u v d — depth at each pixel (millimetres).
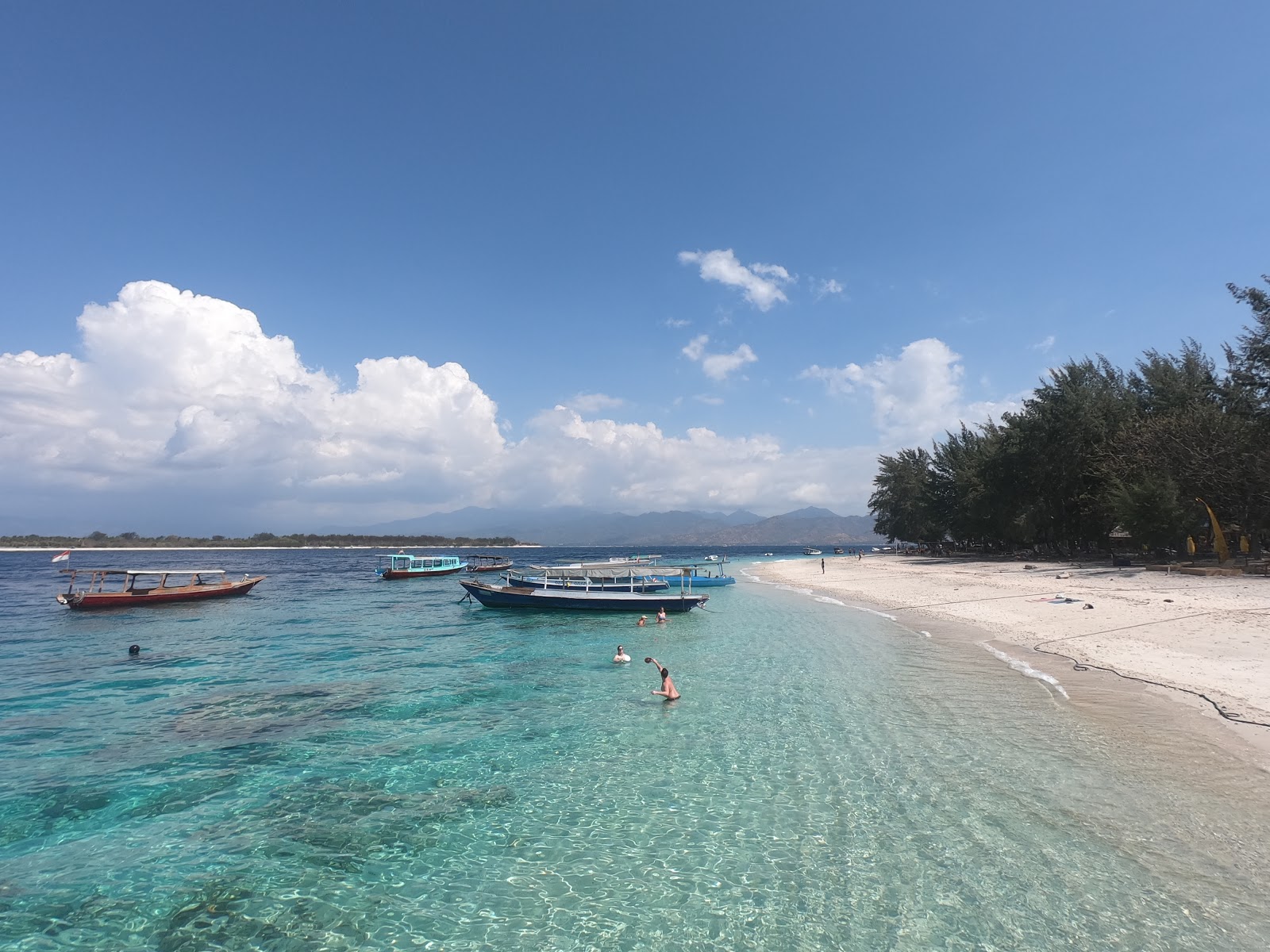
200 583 47875
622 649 23000
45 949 7500
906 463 92750
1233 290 38656
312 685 20016
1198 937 6863
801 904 7891
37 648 27344
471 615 37094
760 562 111000
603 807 10867
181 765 13141
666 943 7273
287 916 8047
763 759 12742
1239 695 14352
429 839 9930
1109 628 23109
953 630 26656
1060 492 52500
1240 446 38469
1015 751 12383
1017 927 7223
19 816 10883
